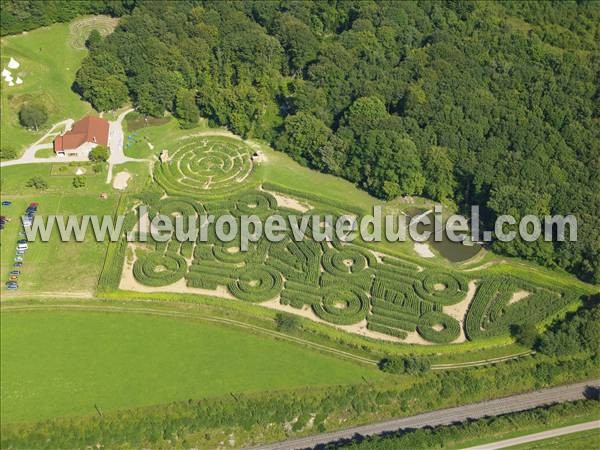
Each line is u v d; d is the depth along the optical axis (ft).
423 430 383.24
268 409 398.21
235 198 548.31
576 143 546.26
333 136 563.48
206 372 419.54
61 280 476.95
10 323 447.42
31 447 376.89
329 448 371.97
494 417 395.14
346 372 421.59
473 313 456.86
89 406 396.37
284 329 443.73
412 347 435.53
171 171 574.56
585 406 398.42
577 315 447.42
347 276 483.10
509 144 551.59
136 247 505.66
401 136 548.72
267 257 500.33
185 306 461.78
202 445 384.27
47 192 548.72
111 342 437.17
